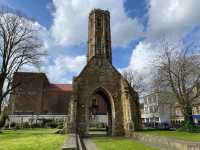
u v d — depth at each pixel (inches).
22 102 2559.1
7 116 2253.9
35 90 2645.2
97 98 2743.6
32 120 2484.0
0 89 1366.9
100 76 1517.0
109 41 1818.4
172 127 1823.3
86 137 1290.6
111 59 1777.8
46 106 2682.1
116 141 1032.8
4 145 693.3
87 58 1854.1
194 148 601.0
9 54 1396.4
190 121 1305.4
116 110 1473.9
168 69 1375.5
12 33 1408.7
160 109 2824.8
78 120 1385.3
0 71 1373.0
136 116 1414.9
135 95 1503.4
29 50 1439.5
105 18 1854.1
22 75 1797.5
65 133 1273.4
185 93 1336.1
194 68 1337.4
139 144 885.2
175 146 690.2
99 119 2659.9
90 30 1839.3
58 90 2795.3
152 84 1455.5
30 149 587.5
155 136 884.0
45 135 1115.9
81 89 1455.5
